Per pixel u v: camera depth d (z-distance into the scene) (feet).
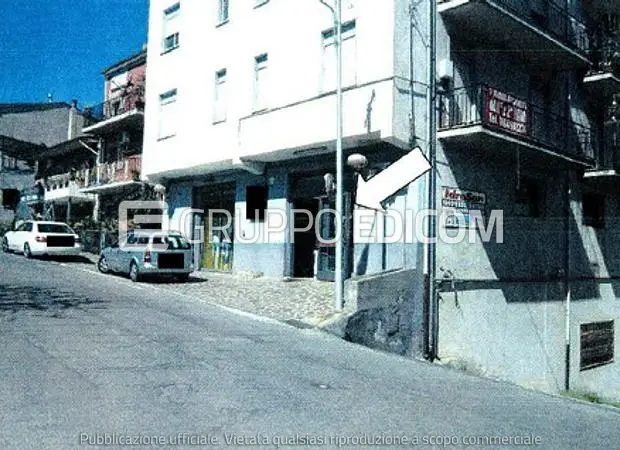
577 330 50.72
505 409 19.08
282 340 27.68
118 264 51.39
